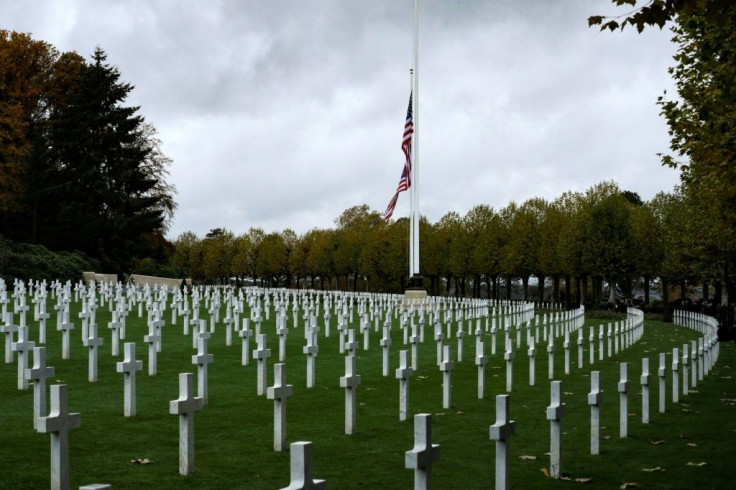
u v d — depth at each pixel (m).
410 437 12.09
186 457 9.35
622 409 12.73
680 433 13.09
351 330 19.05
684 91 18.39
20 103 63.59
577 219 63.38
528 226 69.12
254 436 11.77
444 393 15.20
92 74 65.06
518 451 11.55
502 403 8.28
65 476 7.97
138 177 66.25
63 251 58.53
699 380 20.77
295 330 31.55
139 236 67.12
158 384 16.61
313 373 17.33
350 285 116.44
